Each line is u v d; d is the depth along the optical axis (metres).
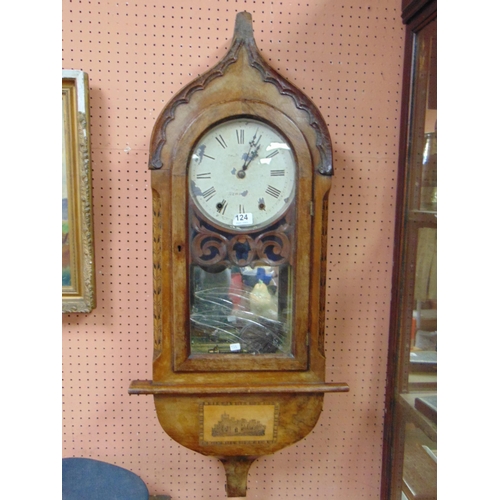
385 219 1.08
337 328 1.11
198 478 1.13
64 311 1.01
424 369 0.99
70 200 0.99
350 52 1.03
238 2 0.99
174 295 0.82
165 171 0.81
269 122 0.81
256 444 0.87
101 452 1.11
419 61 0.99
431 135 0.97
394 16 1.03
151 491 1.13
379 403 1.14
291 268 0.85
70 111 0.96
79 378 1.08
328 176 0.82
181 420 0.85
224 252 0.84
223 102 0.80
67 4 0.97
